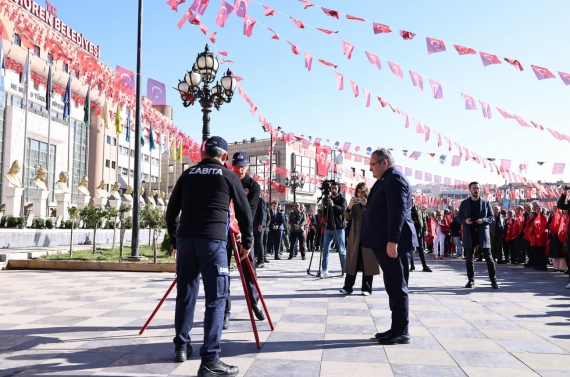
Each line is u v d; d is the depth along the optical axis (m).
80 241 18.56
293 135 17.83
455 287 8.01
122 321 4.82
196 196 3.45
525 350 3.76
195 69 11.63
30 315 5.13
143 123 24.83
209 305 3.22
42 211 20.84
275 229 15.41
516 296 6.91
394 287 4.06
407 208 4.22
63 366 3.27
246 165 5.04
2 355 3.55
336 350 3.75
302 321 4.91
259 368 3.25
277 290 7.35
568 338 4.19
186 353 3.46
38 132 34.53
